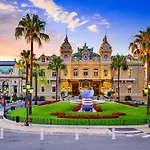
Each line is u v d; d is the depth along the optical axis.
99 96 94.44
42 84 99.56
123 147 23.62
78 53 106.50
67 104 54.88
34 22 44.53
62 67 83.12
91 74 99.94
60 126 34.34
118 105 54.31
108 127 34.03
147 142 26.02
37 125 35.12
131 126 34.72
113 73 98.81
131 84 98.44
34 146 23.94
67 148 23.11
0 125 36.34
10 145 24.36
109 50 99.75
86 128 33.75
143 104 73.75
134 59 98.88
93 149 22.75
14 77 103.06
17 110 51.34
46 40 46.31
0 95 95.69
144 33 44.19
